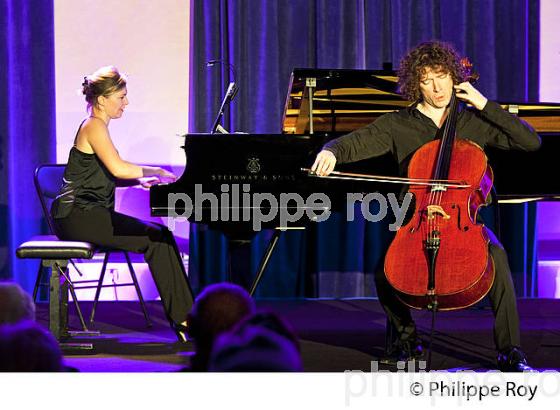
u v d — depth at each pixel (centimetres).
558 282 1042
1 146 953
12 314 417
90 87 726
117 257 1014
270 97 973
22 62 959
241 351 238
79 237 712
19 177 965
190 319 327
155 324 823
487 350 682
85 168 720
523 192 756
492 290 585
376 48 989
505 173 755
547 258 1048
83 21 1001
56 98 1000
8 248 959
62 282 755
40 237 791
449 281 549
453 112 601
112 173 711
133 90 1009
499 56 1000
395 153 642
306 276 1010
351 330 783
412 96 629
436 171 585
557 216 1047
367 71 678
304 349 689
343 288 1002
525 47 995
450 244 561
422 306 565
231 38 965
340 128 774
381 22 991
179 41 1012
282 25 980
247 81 975
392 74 681
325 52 977
